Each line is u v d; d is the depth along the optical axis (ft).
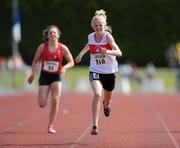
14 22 377.71
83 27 512.63
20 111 178.19
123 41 513.04
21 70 352.49
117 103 219.00
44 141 103.09
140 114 167.63
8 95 268.21
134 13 515.50
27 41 507.71
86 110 182.80
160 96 271.69
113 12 514.68
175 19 516.73
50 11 511.40
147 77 352.28
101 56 97.76
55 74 109.09
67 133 116.98
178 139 107.34
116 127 129.90
